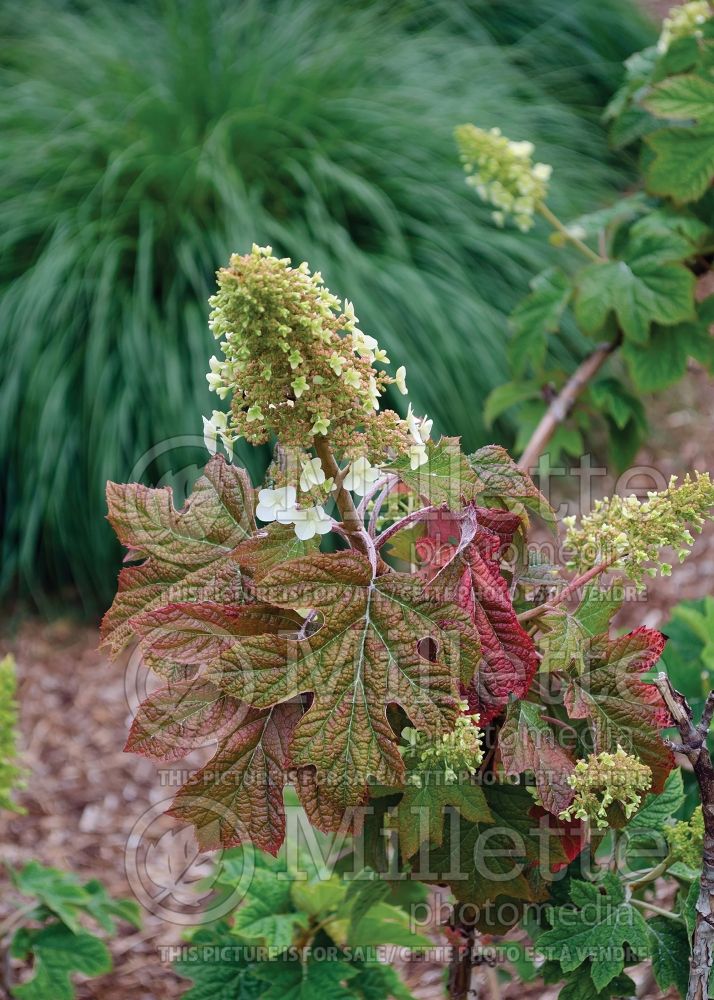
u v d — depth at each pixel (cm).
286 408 116
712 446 354
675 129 166
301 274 114
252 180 370
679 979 132
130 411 323
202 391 318
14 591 348
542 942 130
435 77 418
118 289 345
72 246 344
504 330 350
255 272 113
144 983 207
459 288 354
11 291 347
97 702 305
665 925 134
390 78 420
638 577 125
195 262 346
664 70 182
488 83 433
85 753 285
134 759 283
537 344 193
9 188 376
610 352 191
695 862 130
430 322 338
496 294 363
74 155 380
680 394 383
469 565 119
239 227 341
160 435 314
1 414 330
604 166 425
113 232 357
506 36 486
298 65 409
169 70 409
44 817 262
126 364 324
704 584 294
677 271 170
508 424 348
